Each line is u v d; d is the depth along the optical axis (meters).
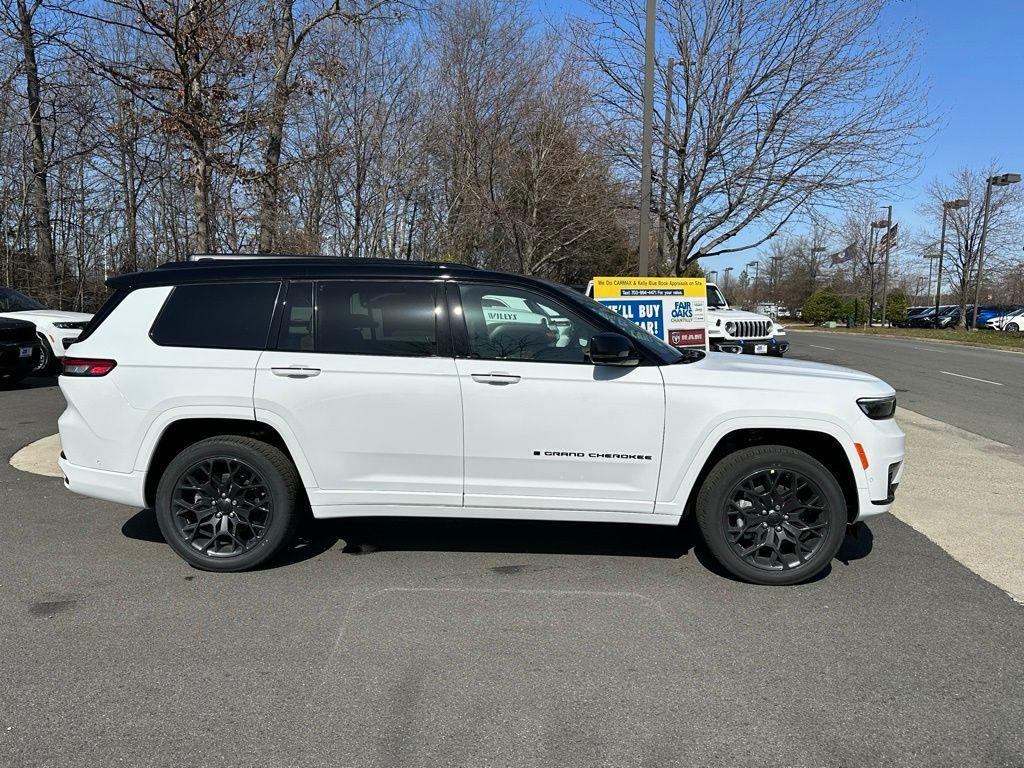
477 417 4.09
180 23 9.61
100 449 4.24
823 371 4.33
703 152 12.33
